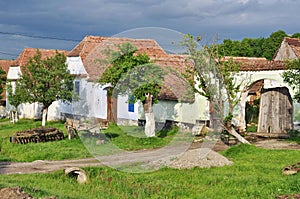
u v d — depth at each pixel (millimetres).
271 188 8711
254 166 11367
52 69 22359
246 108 22516
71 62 22391
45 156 14297
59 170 11273
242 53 37812
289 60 14789
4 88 30469
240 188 8883
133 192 8938
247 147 14320
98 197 8531
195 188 9070
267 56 37969
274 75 17625
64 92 21906
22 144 17031
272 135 18250
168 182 9547
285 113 18672
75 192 8844
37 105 28094
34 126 23391
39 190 8414
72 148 15562
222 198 8172
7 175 11016
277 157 12844
